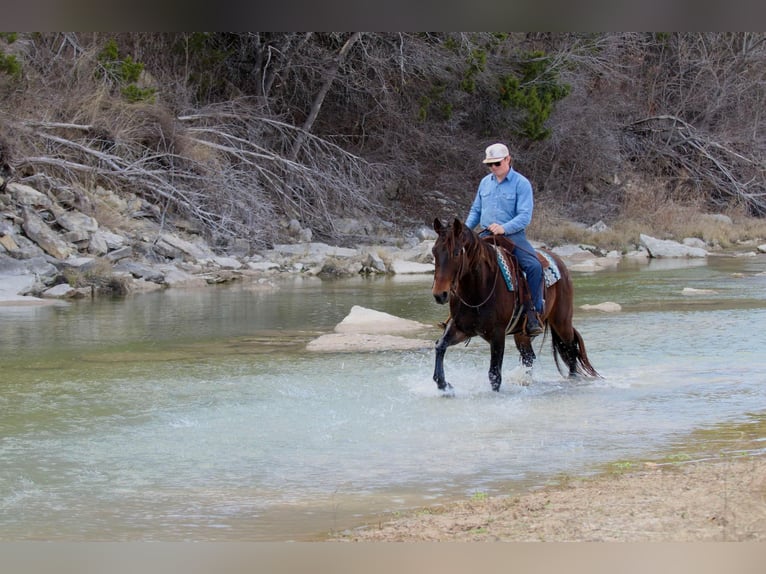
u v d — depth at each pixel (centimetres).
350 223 2909
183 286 2100
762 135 4284
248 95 3017
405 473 736
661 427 873
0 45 2289
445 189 3422
